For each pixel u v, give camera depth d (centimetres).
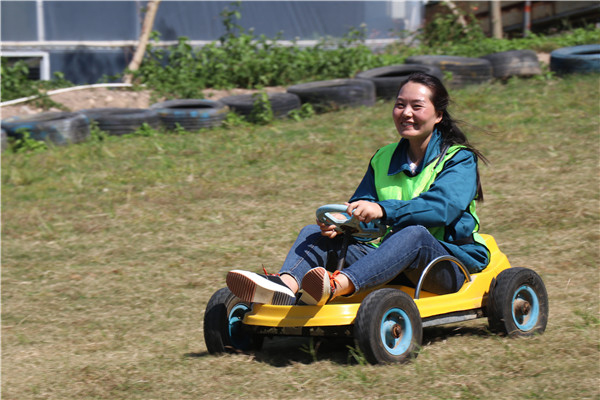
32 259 1364
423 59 2608
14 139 2120
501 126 2016
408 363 688
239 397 634
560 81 2480
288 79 2900
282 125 2253
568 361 682
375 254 706
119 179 1825
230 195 1662
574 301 957
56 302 1131
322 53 3027
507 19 3803
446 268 754
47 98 2498
